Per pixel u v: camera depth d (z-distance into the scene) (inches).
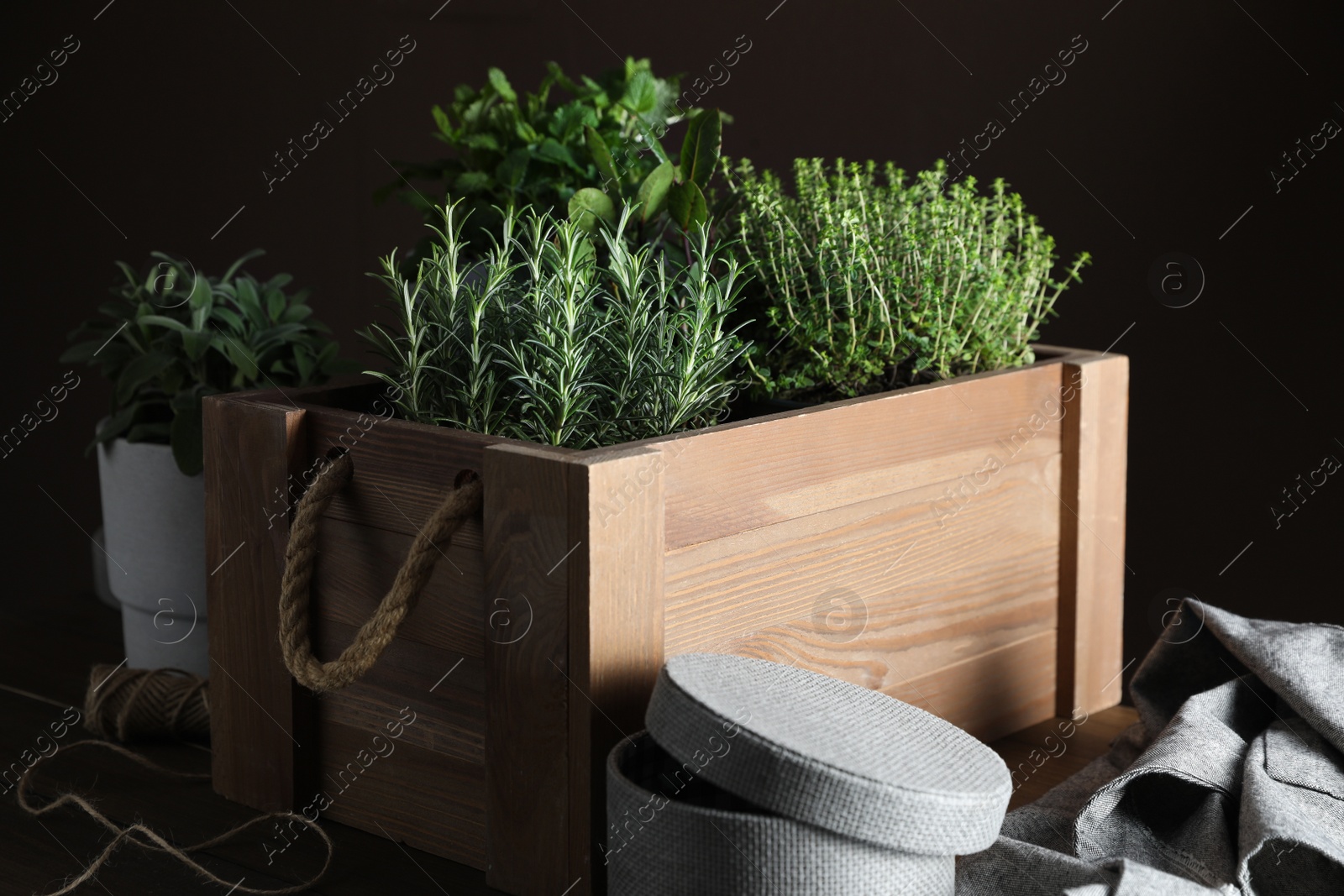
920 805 26.7
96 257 102.4
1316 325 70.0
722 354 38.0
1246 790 32.2
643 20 92.1
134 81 101.3
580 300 37.3
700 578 33.7
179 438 44.3
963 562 42.5
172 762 42.8
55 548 102.0
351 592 37.0
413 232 98.2
